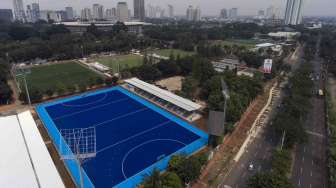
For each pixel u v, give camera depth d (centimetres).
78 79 11719
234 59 17112
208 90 9500
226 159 5778
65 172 5128
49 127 7069
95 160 5556
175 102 8450
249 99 8712
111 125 7288
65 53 16262
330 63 15512
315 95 10362
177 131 7038
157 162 5553
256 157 5900
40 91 9519
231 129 6812
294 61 17538
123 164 5450
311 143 6594
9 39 19712
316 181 5116
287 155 5444
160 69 12512
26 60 15338
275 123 6844
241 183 5000
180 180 4328
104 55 17962
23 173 4219
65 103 8950
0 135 5381
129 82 10638
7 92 8750
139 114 8125
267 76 12156
